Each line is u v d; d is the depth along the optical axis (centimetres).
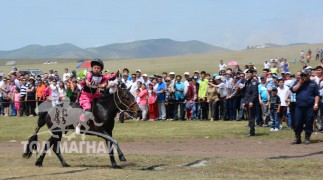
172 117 2586
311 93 1688
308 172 1184
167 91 2553
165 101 2572
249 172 1198
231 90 2389
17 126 2434
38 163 1355
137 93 2606
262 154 1506
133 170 1244
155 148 1695
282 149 1605
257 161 1311
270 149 1612
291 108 1838
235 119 2412
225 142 1798
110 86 1317
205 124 2308
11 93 3067
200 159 1386
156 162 1374
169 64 7781
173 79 2578
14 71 3541
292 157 1410
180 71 6000
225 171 1217
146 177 1134
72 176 1165
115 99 1303
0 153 1602
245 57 8462
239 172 1202
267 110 2147
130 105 1296
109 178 1130
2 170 1273
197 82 2552
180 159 1401
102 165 1365
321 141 1752
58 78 3117
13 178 1155
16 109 3036
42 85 2928
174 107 2553
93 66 1305
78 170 1261
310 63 6156
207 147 1692
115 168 1291
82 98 1316
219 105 2475
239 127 2144
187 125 2300
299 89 1700
